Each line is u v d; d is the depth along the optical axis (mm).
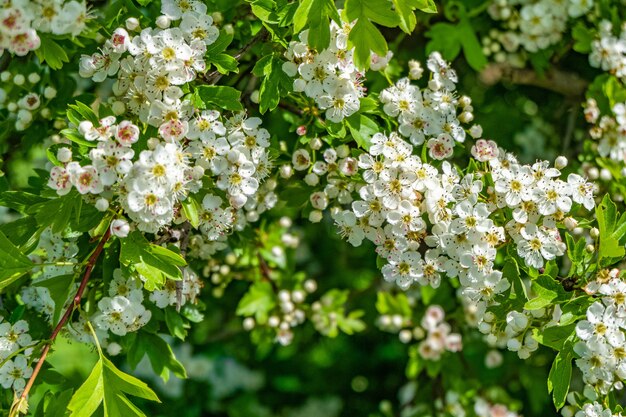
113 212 2957
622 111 3873
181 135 2918
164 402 5152
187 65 2969
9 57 3752
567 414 3338
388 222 3096
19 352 3094
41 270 3418
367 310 5535
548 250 3078
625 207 4012
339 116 3158
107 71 3049
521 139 4969
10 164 4086
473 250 3041
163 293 3281
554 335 2965
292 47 3078
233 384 5555
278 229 4211
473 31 4301
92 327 3104
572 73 4781
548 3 4246
